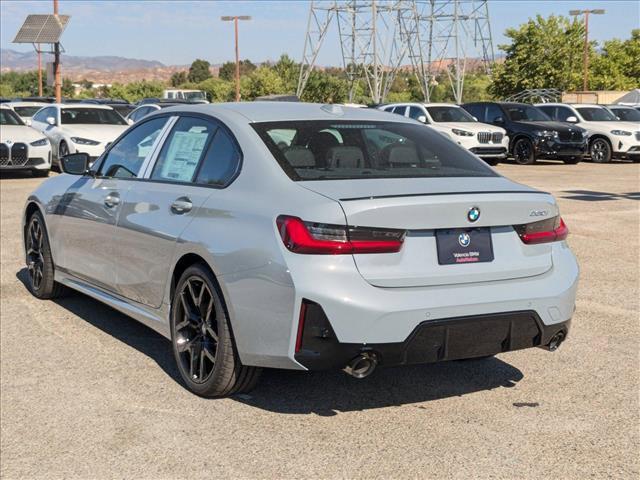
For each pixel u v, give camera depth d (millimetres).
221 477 3498
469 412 4238
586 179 17812
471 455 3709
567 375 4852
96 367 4988
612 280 7430
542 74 52875
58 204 6160
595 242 9383
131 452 3764
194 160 4770
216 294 4188
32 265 6734
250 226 4016
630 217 11359
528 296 4023
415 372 4895
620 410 4277
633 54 55312
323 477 3488
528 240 4133
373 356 3775
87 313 6289
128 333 5750
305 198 3883
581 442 3859
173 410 4270
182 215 4566
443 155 4629
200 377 4418
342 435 3936
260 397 4457
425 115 22672
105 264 5461
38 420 4152
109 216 5340
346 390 4574
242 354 4047
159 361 5113
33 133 17375
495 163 23375
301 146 4371
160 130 5301
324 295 3688
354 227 3736
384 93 63562
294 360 3801
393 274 3783
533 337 4125
